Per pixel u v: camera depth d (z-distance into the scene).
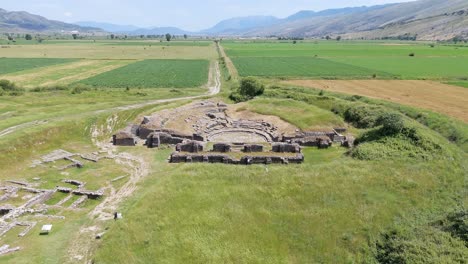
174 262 26.02
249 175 38.94
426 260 24.86
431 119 62.31
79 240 29.16
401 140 46.41
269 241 28.64
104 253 26.80
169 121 64.06
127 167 45.75
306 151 53.50
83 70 137.25
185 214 31.31
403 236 28.69
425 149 44.44
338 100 76.50
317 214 31.77
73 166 45.94
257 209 32.41
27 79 112.81
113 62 165.38
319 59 169.38
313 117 66.38
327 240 28.95
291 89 91.12
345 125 66.06
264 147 53.59
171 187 36.09
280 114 68.62
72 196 37.28
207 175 38.94
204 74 130.25
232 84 105.94
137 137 58.66
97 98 81.38
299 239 29.06
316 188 35.84
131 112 69.19
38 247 28.09
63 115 64.00
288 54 198.88
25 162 46.31
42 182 40.53
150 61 171.62
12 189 37.72
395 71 122.31
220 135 60.97
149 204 32.94
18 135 50.00
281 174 39.22
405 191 35.50
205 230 29.31
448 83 99.69
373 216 31.45
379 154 43.47
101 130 60.56
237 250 27.30
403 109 69.62
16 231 30.38
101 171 44.16
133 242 27.95
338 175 38.53
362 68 132.25
